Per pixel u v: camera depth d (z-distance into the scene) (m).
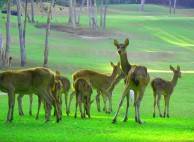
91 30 94.81
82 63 58.25
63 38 84.38
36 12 115.81
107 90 29.09
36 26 94.62
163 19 112.31
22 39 54.38
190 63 65.25
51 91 23.02
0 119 23.67
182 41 92.31
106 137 18.33
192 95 39.12
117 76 29.59
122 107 32.31
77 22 105.31
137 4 153.12
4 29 83.56
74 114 27.19
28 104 32.28
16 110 28.55
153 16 123.75
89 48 74.69
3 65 53.38
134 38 91.38
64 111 29.53
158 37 93.88
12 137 18.00
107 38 89.62
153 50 78.25
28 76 22.41
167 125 22.94
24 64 54.38
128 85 23.16
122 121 23.78
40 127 20.91
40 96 22.55
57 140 17.42
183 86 43.28
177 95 39.03
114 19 113.50
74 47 74.50
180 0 162.62
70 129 20.50
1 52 54.03
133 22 108.00
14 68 52.78
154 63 64.88
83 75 28.48
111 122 23.25
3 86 22.25
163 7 152.00
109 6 146.25
